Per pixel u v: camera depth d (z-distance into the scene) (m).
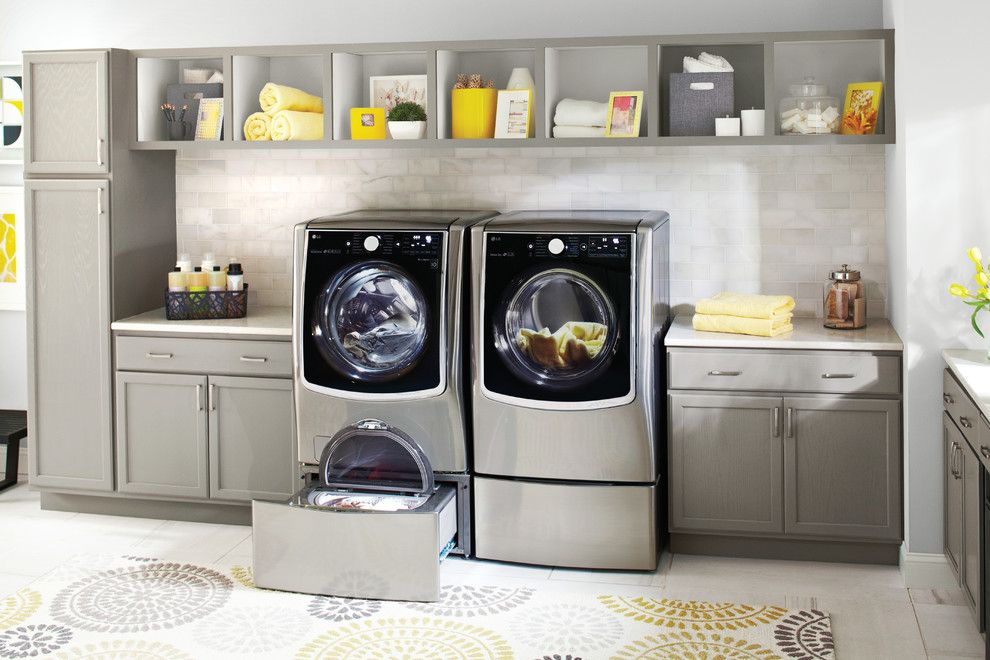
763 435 4.00
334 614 3.68
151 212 4.84
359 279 4.07
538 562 4.08
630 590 3.86
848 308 4.15
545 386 3.95
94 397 4.62
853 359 3.89
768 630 3.50
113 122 4.53
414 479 4.14
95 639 3.48
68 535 4.48
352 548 3.80
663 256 4.24
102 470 4.66
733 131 4.24
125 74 4.60
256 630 3.55
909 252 3.72
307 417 4.19
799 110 4.21
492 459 4.06
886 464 3.91
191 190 5.04
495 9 4.70
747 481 4.04
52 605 3.75
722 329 4.12
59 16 5.09
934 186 3.68
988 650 3.05
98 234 4.55
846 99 4.28
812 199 4.49
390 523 3.77
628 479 3.96
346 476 4.17
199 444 4.53
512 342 3.98
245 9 4.92
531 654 3.36
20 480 5.23
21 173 5.22
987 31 3.60
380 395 4.07
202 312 4.61
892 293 4.25
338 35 4.85
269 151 4.95
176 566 4.12
